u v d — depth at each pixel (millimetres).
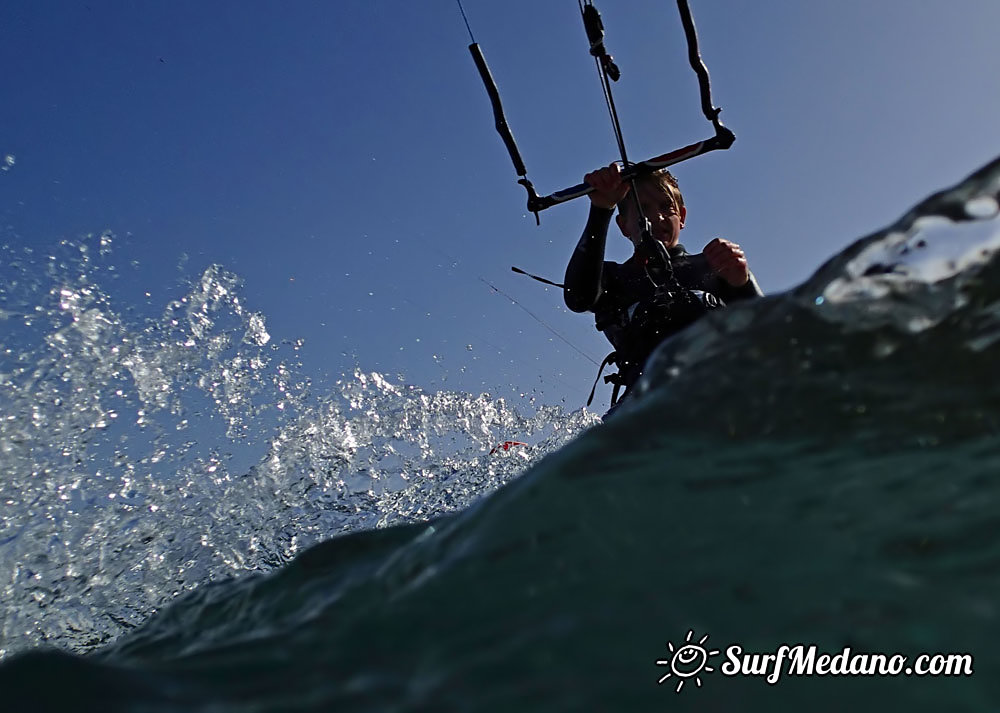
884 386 1186
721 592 863
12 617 2688
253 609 1314
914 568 837
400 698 794
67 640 2646
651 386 1373
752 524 971
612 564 954
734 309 1445
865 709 689
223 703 822
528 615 896
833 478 1029
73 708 789
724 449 1147
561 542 1022
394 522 3340
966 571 815
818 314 1352
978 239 1303
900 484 982
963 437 1047
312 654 921
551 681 777
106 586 2877
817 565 876
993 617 748
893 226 1392
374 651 902
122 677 864
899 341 1254
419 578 1067
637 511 1046
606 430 1255
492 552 1041
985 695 674
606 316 3537
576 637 835
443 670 831
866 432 1098
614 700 738
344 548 1438
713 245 3262
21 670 851
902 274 1330
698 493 1061
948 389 1140
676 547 960
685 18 3277
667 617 842
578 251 3453
